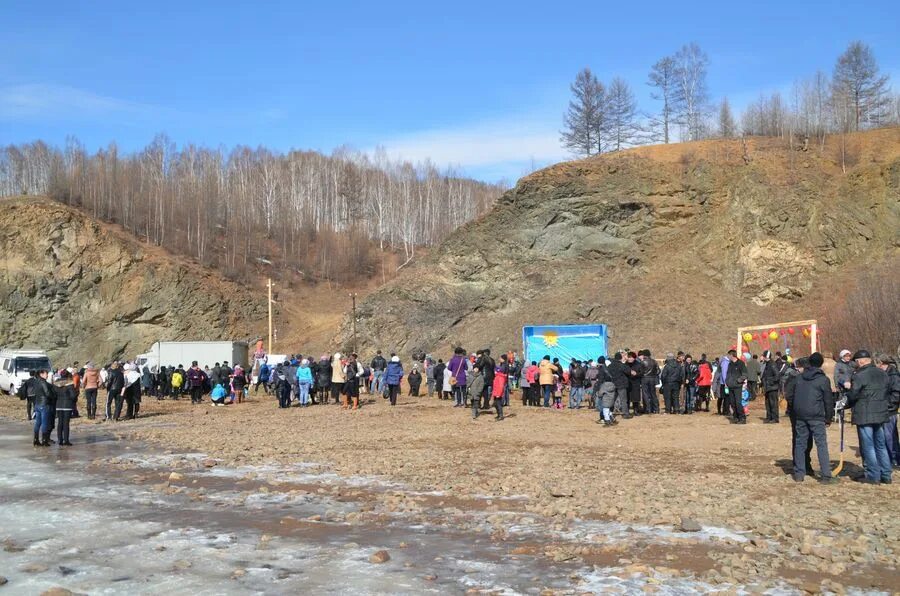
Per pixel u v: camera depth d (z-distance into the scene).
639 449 17.31
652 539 9.05
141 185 98.50
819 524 9.62
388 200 120.44
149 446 19.19
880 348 38.44
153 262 77.75
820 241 50.66
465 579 7.56
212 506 11.31
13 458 17.06
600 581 7.45
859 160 56.22
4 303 73.06
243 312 78.88
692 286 52.19
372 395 37.84
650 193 56.47
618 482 12.81
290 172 125.94
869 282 44.31
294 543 9.04
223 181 117.50
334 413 28.67
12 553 8.65
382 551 8.38
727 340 47.16
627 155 60.47
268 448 18.16
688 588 7.17
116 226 89.25
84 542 9.12
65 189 91.69
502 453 16.89
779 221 51.47
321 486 12.95
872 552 8.30
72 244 75.62
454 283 60.28
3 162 117.88
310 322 82.38
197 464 15.47
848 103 73.12
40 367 43.56
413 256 106.50
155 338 74.62
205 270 83.12
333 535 9.45
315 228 110.19
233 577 7.66
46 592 7.05
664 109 86.69
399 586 7.35
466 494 12.06
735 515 10.16
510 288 57.97
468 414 26.98
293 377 33.97
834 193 52.69
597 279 55.56
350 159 137.50
